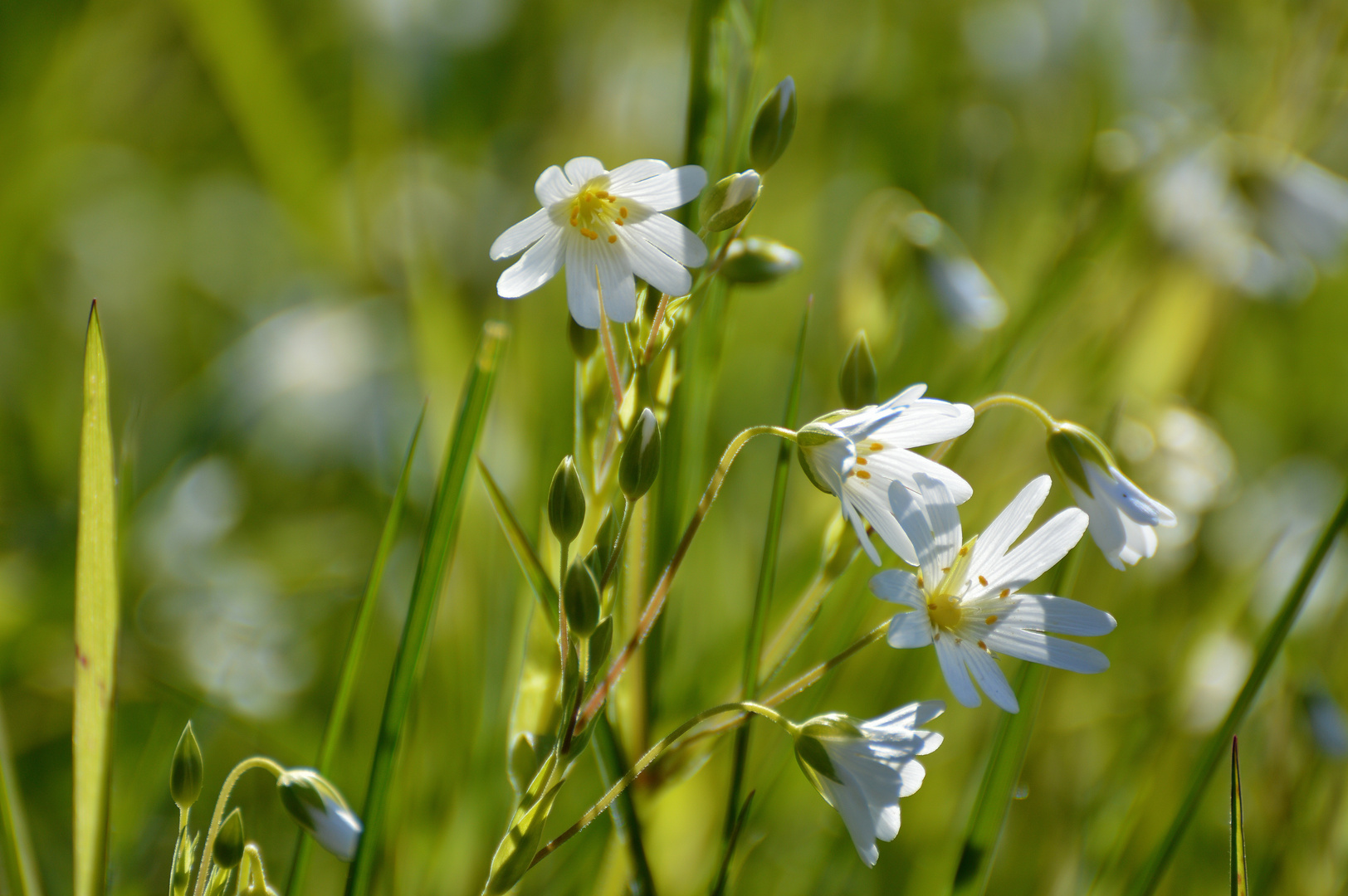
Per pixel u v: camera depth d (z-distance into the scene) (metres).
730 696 0.40
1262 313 0.62
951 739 0.43
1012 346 0.43
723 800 0.40
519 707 0.37
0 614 0.43
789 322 0.60
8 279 0.59
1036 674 0.36
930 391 0.46
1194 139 0.53
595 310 0.35
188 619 0.46
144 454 0.52
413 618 0.36
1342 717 0.41
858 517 0.36
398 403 0.56
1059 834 0.42
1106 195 0.49
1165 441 0.48
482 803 0.39
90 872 0.35
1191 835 0.41
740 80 0.40
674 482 0.38
